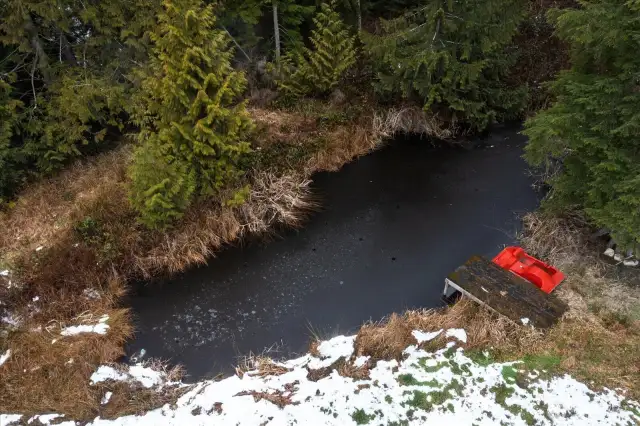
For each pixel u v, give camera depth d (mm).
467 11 9344
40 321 6812
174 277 7984
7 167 8727
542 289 6891
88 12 8438
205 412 5809
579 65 7031
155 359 6676
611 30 5695
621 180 6480
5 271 7375
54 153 8992
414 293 7570
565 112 6793
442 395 5809
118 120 9609
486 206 9195
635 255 6875
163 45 7117
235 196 8570
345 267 8125
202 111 7707
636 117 5887
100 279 7570
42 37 9133
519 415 5555
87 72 8977
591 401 5590
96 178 9188
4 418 5637
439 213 9148
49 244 7891
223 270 8117
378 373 6105
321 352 6539
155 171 7344
